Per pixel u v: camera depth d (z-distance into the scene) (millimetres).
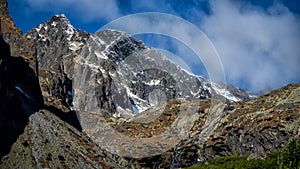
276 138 153125
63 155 89438
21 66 123312
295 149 48375
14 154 77875
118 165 110438
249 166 57031
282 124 160375
